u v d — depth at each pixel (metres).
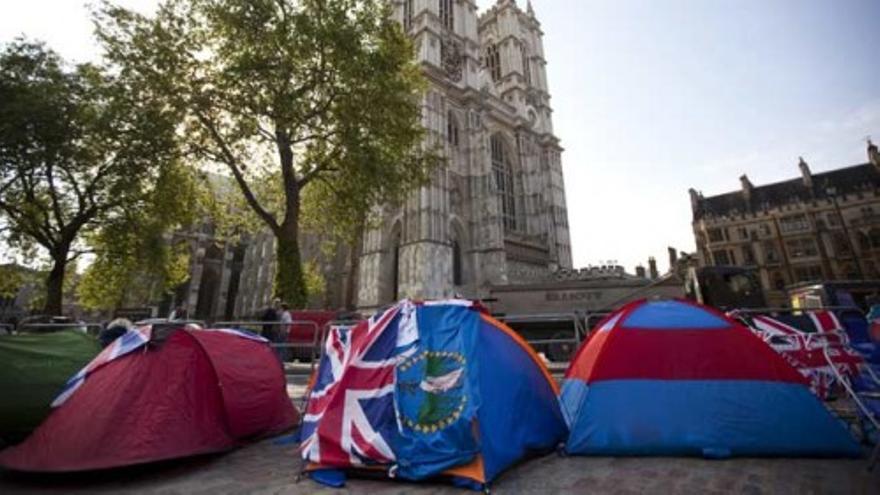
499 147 58.94
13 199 25.47
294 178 21.06
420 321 6.21
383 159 20.66
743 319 9.60
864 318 10.01
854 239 56.84
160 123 17.83
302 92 19.72
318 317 18.59
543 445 6.09
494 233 46.75
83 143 23.80
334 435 5.51
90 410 5.77
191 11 18.94
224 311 67.44
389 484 5.09
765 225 63.72
